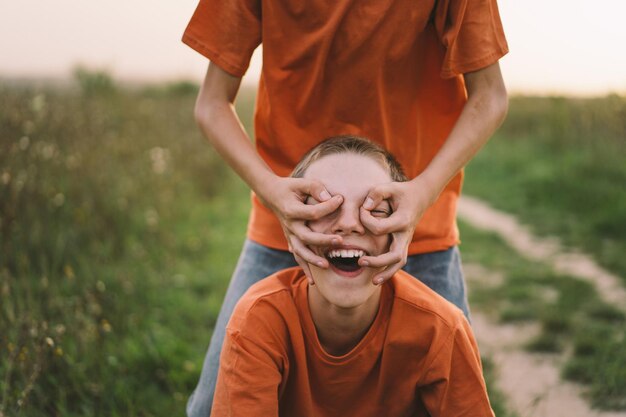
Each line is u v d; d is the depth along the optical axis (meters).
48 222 3.79
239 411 1.52
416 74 1.82
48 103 6.01
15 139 4.32
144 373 2.76
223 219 5.73
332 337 1.60
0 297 2.69
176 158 6.64
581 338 3.27
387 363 1.58
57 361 2.45
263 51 1.81
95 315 2.97
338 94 1.80
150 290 3.69
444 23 1.74
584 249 5.14
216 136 1.80
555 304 3.86
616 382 2.82
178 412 2.47
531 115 11.55
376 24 1.69
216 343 1.91
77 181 4.51
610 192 6.30
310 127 1.87
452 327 1.56
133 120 7.56
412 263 1.90
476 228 5.99
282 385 1.60
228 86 1.87
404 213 1.44
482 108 1.76
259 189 1.62
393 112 1.84
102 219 4.34
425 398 1.63
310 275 1.47
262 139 1.96
